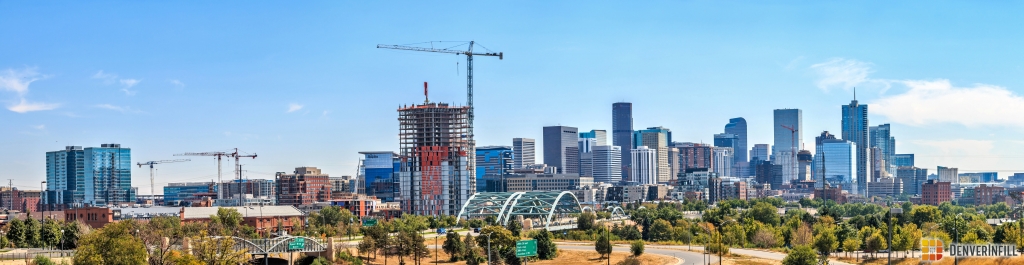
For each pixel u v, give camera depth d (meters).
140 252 194.62
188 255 198.00
